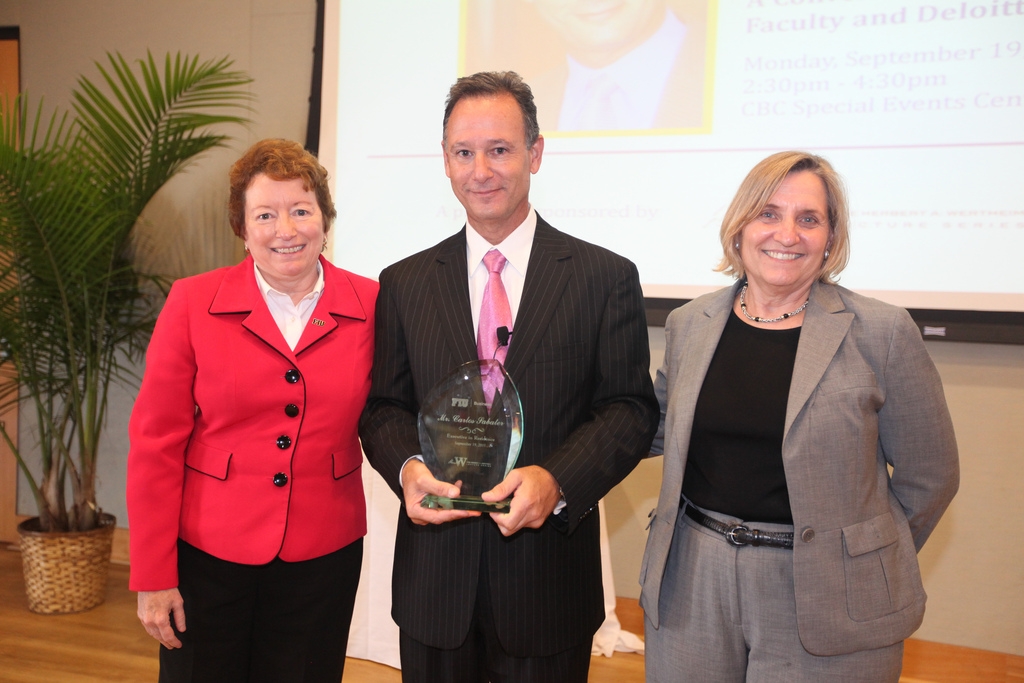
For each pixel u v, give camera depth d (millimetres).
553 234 1307
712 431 1205
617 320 1229
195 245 3209
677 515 1238
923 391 1142
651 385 1274
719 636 1173
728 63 2543
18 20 3295
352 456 1365
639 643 2502
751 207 1201
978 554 2473
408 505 1104
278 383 1268
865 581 1108
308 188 1258
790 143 2490
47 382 2824
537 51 2721
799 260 1178
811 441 1106
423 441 1169
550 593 1191
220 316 1273
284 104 3061
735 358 1232
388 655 2371
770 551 1144
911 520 1232
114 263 3066
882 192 2410
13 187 2438
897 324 1144
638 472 2801
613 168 2662
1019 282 2303
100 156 2740
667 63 2602
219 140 3072
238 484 1260
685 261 2611
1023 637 2438
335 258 2930
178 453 1271
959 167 2340
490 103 1178
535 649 1173
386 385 1305
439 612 1191
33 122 3307
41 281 2725
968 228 2340
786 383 1174
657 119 2615
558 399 1192
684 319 1346
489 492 1058
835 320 1170
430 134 2830
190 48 3145
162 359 1248
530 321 1200
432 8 2812
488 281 1267
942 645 2500
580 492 1113
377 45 2867
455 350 1215
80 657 2377
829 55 2445
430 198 2838
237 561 1241
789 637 1125
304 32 3025
